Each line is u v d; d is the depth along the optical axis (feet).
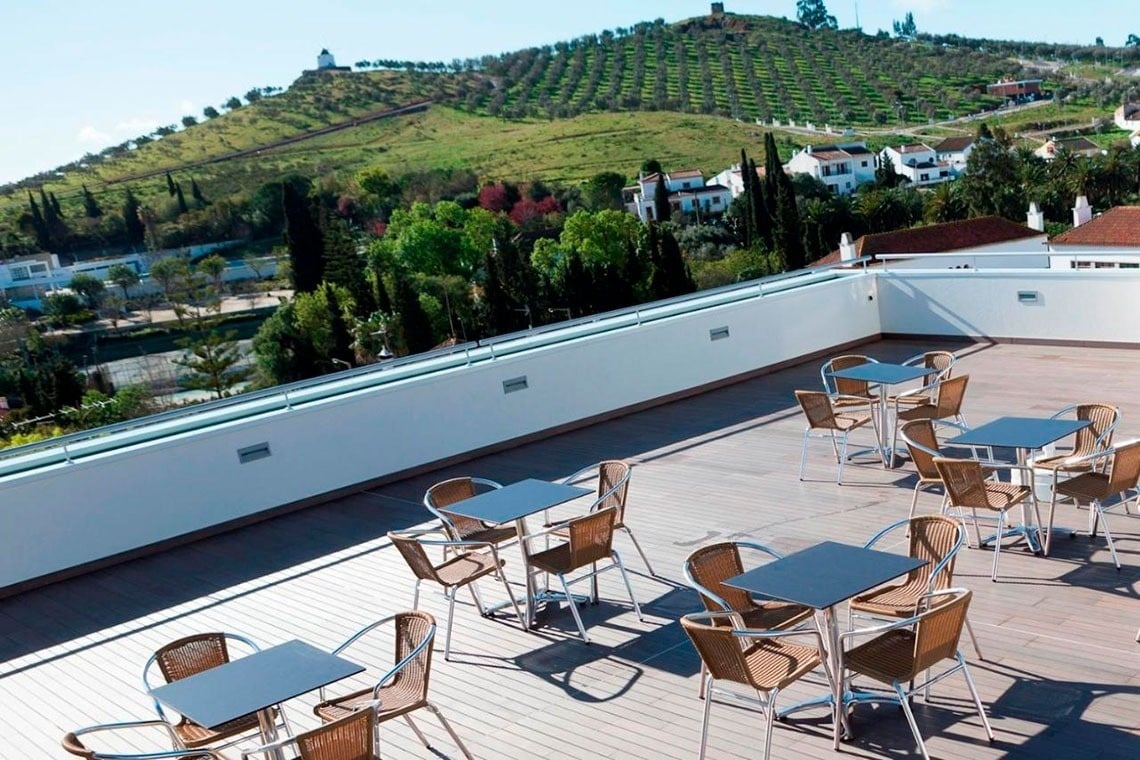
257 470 28.45
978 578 17.65
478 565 18.21
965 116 482.28
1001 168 280.92
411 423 30.89
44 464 26.18
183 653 14.38
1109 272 33.65
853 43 580.30
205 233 331.16
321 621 20.31
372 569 23.02
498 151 421.18
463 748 13.66
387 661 17.95
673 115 462.19
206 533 27.76
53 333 250.37
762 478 25.32
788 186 234.58
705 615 13.14
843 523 21.30
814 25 602.03
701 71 531.50
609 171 392.68
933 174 378.12
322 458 29.45
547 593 19.11
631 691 15.38
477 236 283.59
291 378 222.48
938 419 24.49
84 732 11.89
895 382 23.67
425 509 27.20
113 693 18.38
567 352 33.73
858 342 41.09
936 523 14.47
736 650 12.16
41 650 21.20
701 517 22.98
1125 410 26.81
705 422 32.24
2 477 25.48
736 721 14.01
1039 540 18.45
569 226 266.16
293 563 24.32
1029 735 12.63
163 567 25.67
